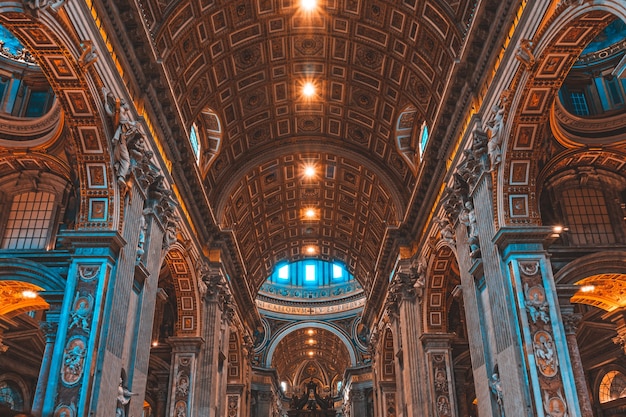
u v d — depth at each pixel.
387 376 30.03
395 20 17.78
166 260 18.78
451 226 16.00
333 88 22.39
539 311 11.12
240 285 28.30
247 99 22.12
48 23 9.41
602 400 19.38
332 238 34.53
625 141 14.08
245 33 18.89
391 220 26.28
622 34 16.38
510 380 11.15
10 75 15.80
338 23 19.14
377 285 28.95
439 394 18.80
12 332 17.02
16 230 14.50
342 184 28.00
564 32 9.94
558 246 13.67
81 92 10.93
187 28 16.44
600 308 16.66
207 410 19.53
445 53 16.45
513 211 12.12
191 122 19.52
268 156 25.02
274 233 32.91
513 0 11.45
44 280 12.58
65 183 14.84
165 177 15.96
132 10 12.06
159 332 21.12
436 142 16.64
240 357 30.81
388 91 21.12
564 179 14.87
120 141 12.04
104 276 11.29
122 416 11.91
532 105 11.45
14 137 14.07
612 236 14.37
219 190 24.08
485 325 13.14
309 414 48.72
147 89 13.89
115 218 11.95
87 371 10.46
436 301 19.91
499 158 12.17
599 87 16.09
